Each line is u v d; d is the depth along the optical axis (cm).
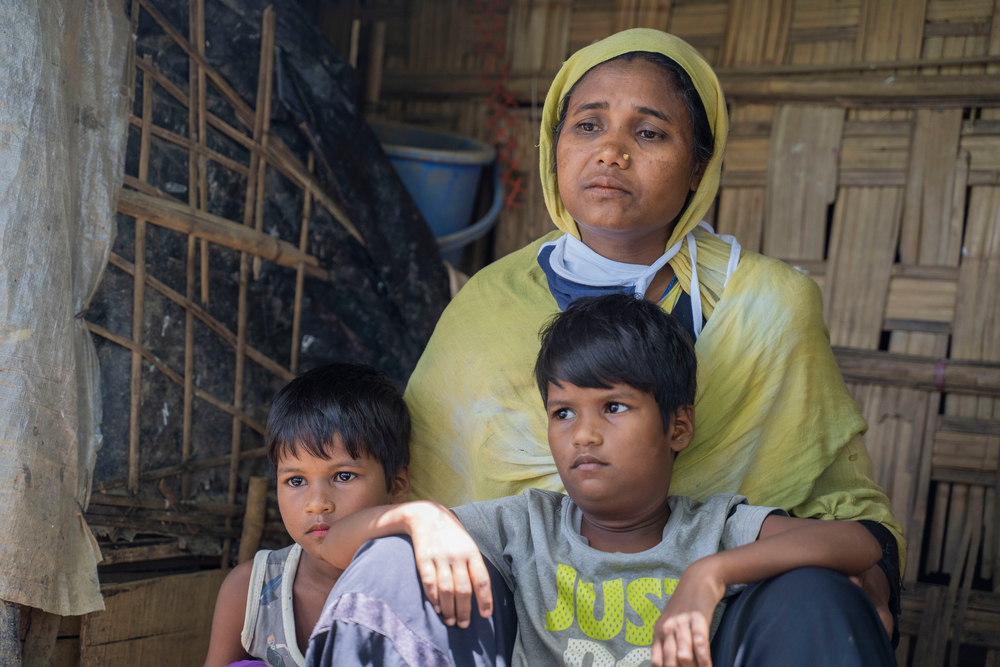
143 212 207
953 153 266
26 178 171
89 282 191
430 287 260
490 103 316
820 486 163
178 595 213
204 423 223
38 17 174
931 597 257
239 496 231
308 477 162
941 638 255
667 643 112
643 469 130
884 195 273
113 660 199
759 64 285
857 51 275
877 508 156
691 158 155
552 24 312
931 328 266
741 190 288
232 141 226
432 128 313
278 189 236
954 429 262
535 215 313
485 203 320
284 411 163
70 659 196
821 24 280
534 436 161
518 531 139
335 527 138
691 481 157
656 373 129
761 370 157
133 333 208
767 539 121
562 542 136
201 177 220
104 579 206
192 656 216
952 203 266
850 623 109
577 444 130
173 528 217
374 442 162
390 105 328
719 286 162
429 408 175
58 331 176
